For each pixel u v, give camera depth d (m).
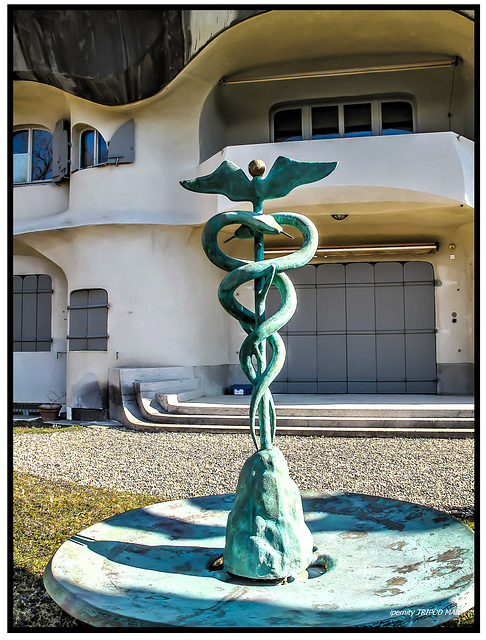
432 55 12.51
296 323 14.63
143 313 12.70
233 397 12.95
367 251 13.77
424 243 13.84
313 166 3.59
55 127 14.40
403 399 12.29
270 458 3.40
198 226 12.73
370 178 10.86
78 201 13.45
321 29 11.55
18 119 15.08
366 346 14.34
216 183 3.79
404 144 10.90
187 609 2.76
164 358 12.68
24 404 15.11
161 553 3.60
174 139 12.98
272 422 3.59
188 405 10.91
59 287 15.18
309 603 2.84
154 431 10.31
